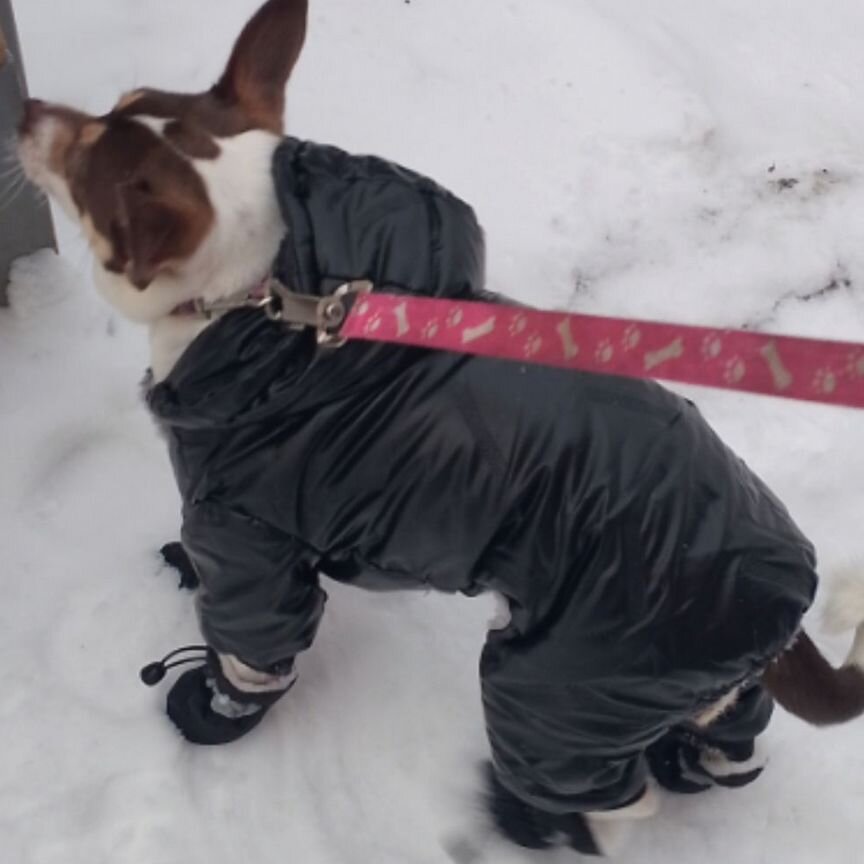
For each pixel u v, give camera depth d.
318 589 0.73
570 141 1.08
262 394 0.61
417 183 0.63
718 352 0.48
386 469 0.63
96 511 0.90
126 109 0.64
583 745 0.66
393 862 0.78
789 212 1.07
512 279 1.01
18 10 1.11
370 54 1.12
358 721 0.83
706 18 1.17
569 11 1.15
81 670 0.83
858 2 1.18
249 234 0.62
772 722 0.85
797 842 0.80
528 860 0.79
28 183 0.85
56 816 0.77
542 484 0.62
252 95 0.66
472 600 0.89
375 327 0.59
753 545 0.62
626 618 0.61
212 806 0.79
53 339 0.95
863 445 0.95
